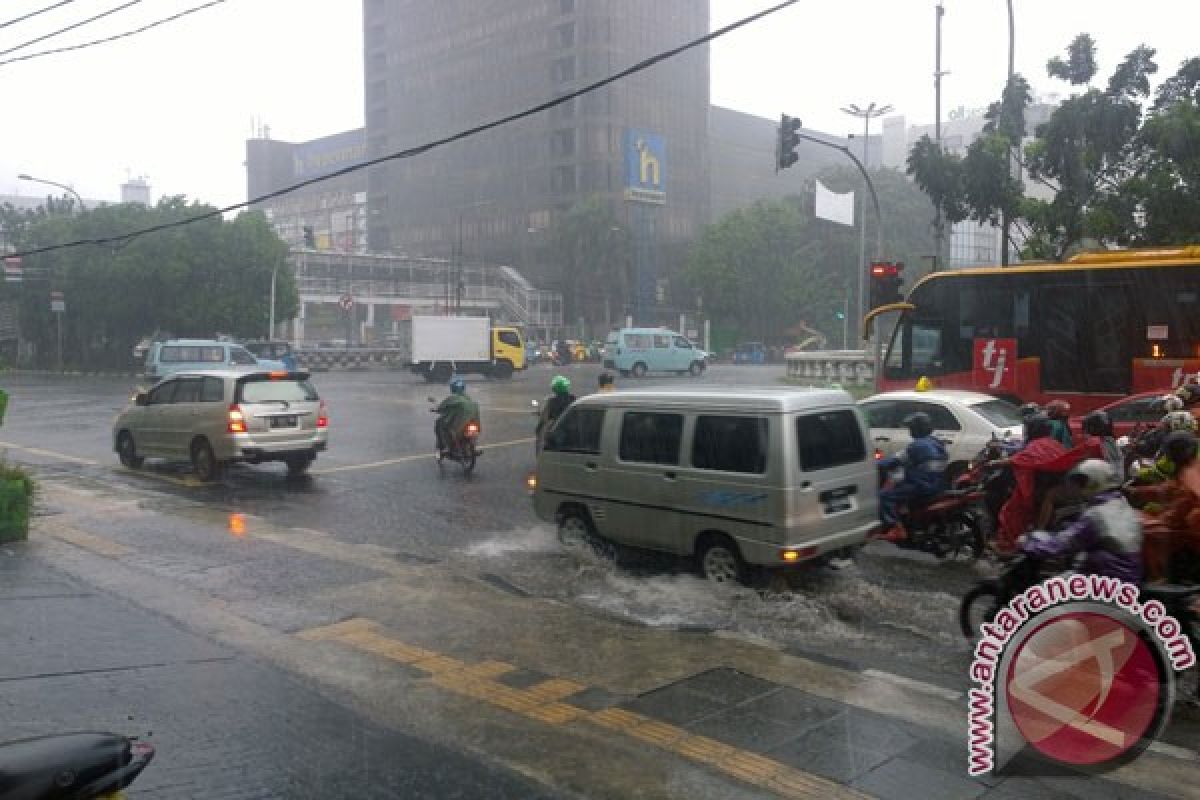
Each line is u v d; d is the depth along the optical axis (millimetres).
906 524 8812
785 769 4477
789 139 18484
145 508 11430
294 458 14219
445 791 4270
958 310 14711
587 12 82312
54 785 2924
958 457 10352
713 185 100125
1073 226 19969
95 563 8602
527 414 23609
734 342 74938
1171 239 19281
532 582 8117
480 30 92000
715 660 6027
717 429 7641
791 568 8055
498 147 90562
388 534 10211
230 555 8961
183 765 4504
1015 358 14086
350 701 5379
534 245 87188
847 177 74688
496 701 5367
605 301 77562
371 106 104875
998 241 91875
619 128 82500
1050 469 8023
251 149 124062
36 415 23594
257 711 5215
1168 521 5734
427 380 36875
